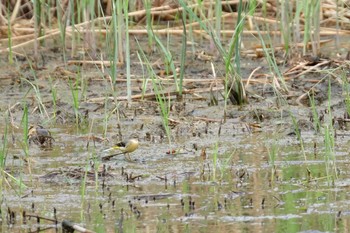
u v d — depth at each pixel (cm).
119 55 1574
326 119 1188
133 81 1459
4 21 1856
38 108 1295
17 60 1655
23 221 795
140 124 1204
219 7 1580
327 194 851
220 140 1099
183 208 816
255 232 742
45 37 1742
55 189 895
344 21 1797
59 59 1652
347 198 835
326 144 947
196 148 1049
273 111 1234
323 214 788
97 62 1565
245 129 1158
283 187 880
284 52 1628
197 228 756
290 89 1367
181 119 1220
